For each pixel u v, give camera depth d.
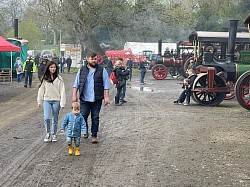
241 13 46.97
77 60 51.47
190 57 29.89
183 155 7.74
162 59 33.66
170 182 6.13
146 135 9.64
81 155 7.75
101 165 7.05
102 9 43.88
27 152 7.94
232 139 9.24
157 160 7.37
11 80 28.92
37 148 8.30
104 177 6.36
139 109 14.42
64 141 8.97
